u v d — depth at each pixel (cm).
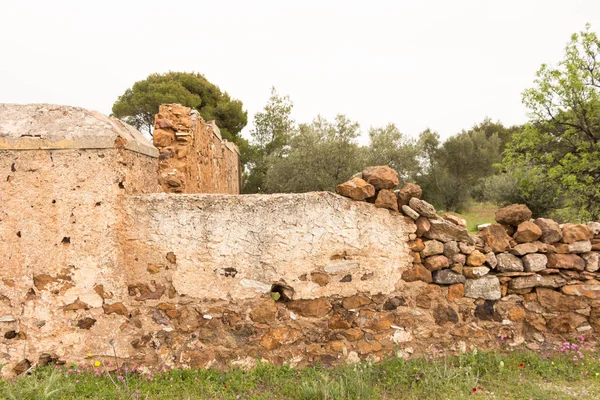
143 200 342
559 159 1307
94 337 336
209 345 347
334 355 358
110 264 335
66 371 325
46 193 329
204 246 346
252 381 327
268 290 350
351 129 1914
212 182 884
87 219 332
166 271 344
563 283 386
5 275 328
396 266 371
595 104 1198
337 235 360
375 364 352
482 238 391
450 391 309
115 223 336
